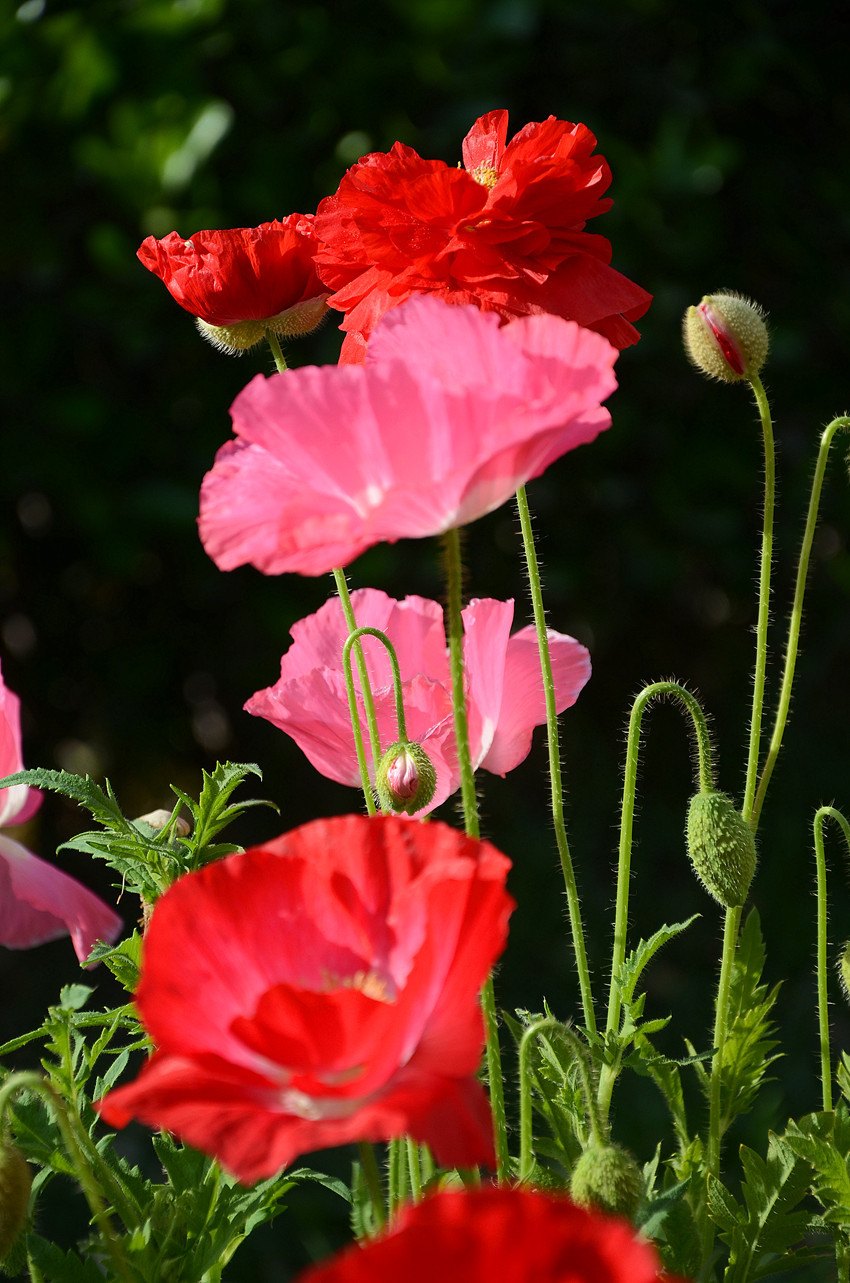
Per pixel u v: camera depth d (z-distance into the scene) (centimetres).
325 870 80
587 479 177
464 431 80
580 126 89
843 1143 88
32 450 164
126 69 156
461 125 165
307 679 90
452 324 81
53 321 167
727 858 88
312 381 80
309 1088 78
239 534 82
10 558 179
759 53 170
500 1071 85
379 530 81
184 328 167
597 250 89
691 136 173
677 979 172
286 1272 121
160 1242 85
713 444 178
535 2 162
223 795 89
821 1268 92
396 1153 86
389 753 88
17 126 158
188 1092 78
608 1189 81
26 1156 85
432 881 78
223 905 79
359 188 88
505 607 88
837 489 179
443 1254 74
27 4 153
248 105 163
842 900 175
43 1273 84
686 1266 86
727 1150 126
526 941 176
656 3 171
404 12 162
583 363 81
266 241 92
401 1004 77
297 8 162
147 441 168
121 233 164
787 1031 157
